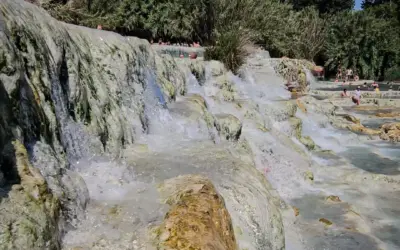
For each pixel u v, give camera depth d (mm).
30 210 3398
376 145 13609
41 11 5969
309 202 8594
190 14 21828
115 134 6613
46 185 3779
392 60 33750
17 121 4090
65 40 6059
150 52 9680
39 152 4363
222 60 16688
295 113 13602
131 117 7539
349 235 7141
